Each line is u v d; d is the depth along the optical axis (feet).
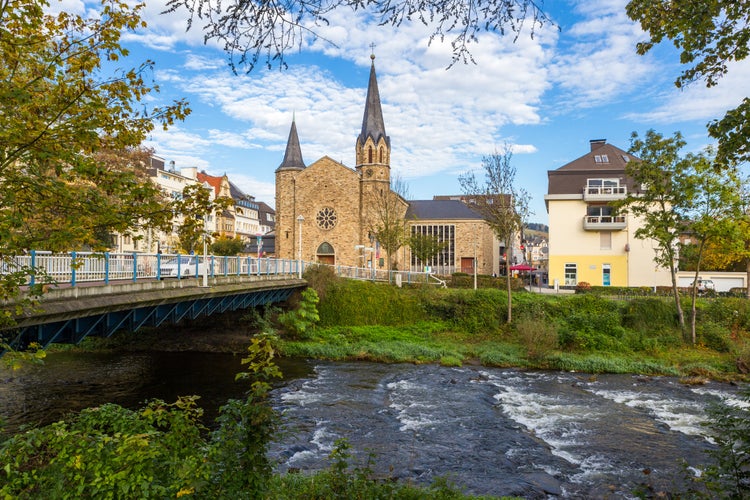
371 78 184.85
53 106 20.13
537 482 35.04
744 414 19.15
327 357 89.15
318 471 33.88
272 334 18.35
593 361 79.71
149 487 19.02
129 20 21.49
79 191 20.65
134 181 21.30
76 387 65.57
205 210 22.67
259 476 16.92
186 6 14.24
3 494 19.85
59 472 20.35
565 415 52.80
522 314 102.37
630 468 37.99
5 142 18.66
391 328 106.93
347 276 123.95
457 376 73.61
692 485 34.42
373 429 47.67
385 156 179.22
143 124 22.84
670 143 85.15
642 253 141.69
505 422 50.14
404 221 163.53
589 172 147.74
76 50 21.30
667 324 96.27
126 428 25.84
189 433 22.48
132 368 80.02
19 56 19.95
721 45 19.20
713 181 83.35
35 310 23.13
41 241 20.13
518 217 102.73
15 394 61.31
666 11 19.58
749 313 94.32
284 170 190.49
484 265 193.88
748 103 18.06
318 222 178.81
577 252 145.48
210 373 75.77
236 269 80.69
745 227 102.06
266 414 16.96
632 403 57.82
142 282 52.34
